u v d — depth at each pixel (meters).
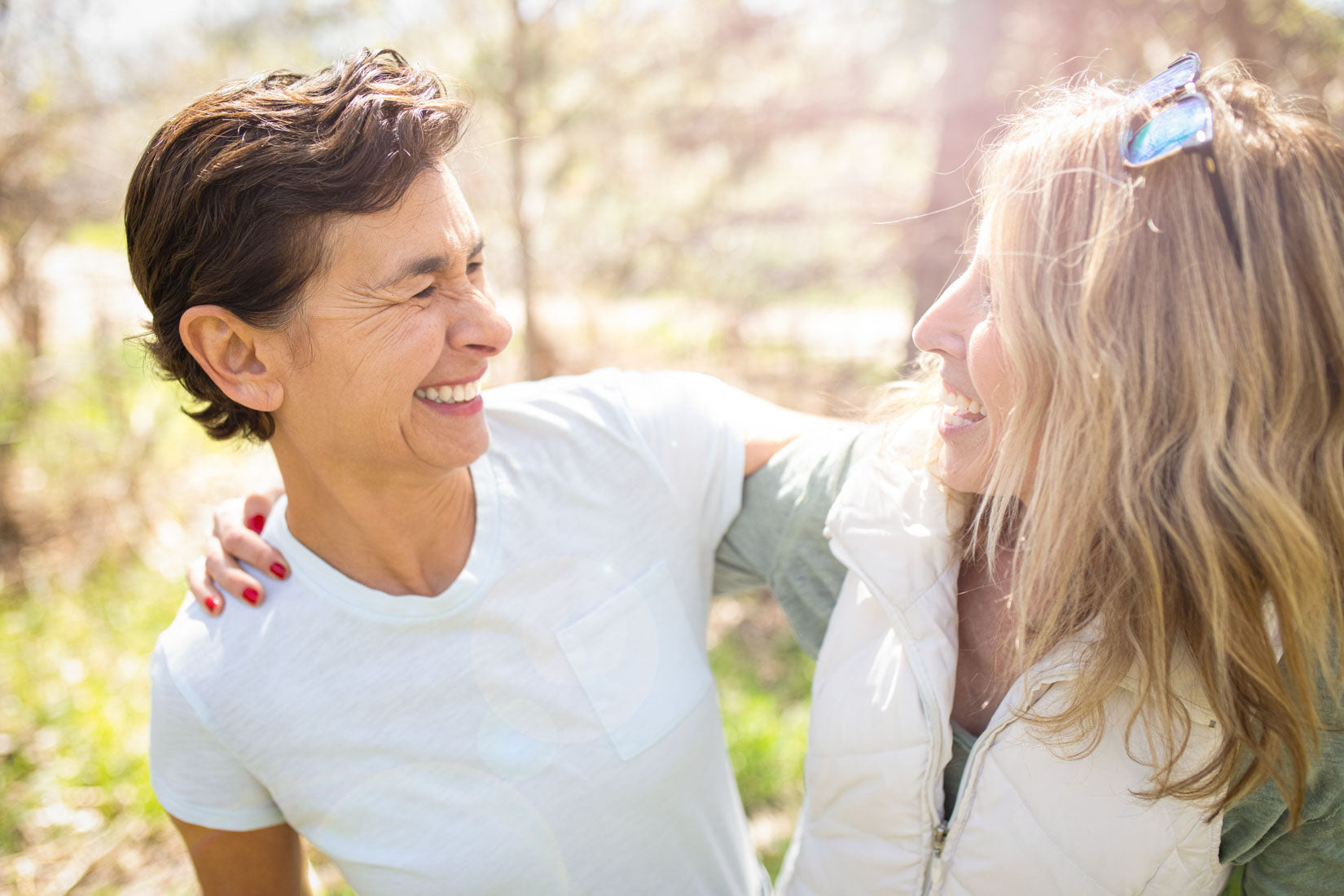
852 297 5.23
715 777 1.23
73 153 4.61
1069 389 0.90
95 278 4.68
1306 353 0.84
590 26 4.50
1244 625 0.86
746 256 4.50
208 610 1.07
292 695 1.04
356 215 0.90
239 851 1.13
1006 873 1.00
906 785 1.04
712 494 1.25
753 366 4.64
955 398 1.05
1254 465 0.84
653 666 1.15
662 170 4.55
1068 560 0.93
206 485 4.89
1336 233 0.83
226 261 0.91
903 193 4.38
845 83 4.16
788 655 3.48
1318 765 0.90
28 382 4.53
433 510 1.05
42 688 3.26
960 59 3.69
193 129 0.91
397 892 1.06
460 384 1.00
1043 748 0.97
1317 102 0.91
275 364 0.96
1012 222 0.93
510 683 1.08
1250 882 1.04
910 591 1.07
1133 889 0.97
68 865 2.57
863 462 1.15
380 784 1.06
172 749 1.07
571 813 1.09
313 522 1.06
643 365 4.66
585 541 1.14
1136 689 0.94
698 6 4.39
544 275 4.70
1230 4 3.38
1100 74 1.05
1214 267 0.84
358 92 0.90
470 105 0.98
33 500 4.41
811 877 1.15
